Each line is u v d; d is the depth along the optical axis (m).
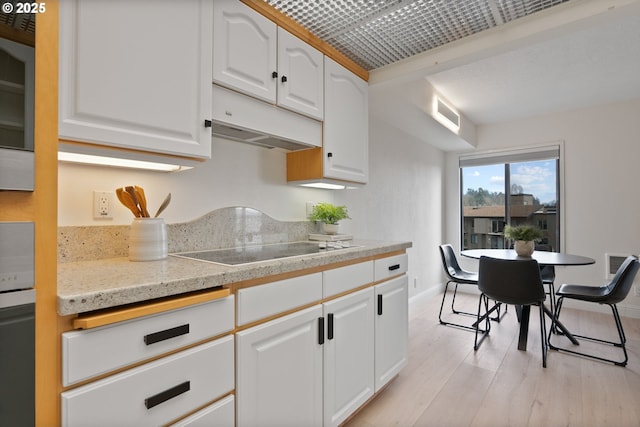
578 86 3.08
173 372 0.92
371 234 3.04
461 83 2.99
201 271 1.06
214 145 1.72
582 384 2.06
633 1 1.44
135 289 0.85
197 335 0.98
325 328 1.46
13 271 0.68
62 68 0.94
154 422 0.88
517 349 2.61
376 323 1.81
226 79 1.35
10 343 0.68
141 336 0.86
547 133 3.92
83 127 0.98
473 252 3.25
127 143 1.07
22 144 0.70
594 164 3.65
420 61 2.07
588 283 3.66
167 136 1.17
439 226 4.44
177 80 1.19
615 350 2.60
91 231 1.29
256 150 1.93
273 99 1.56
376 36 1.88
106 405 0.80
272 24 1.56
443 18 1.71
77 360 0.76
